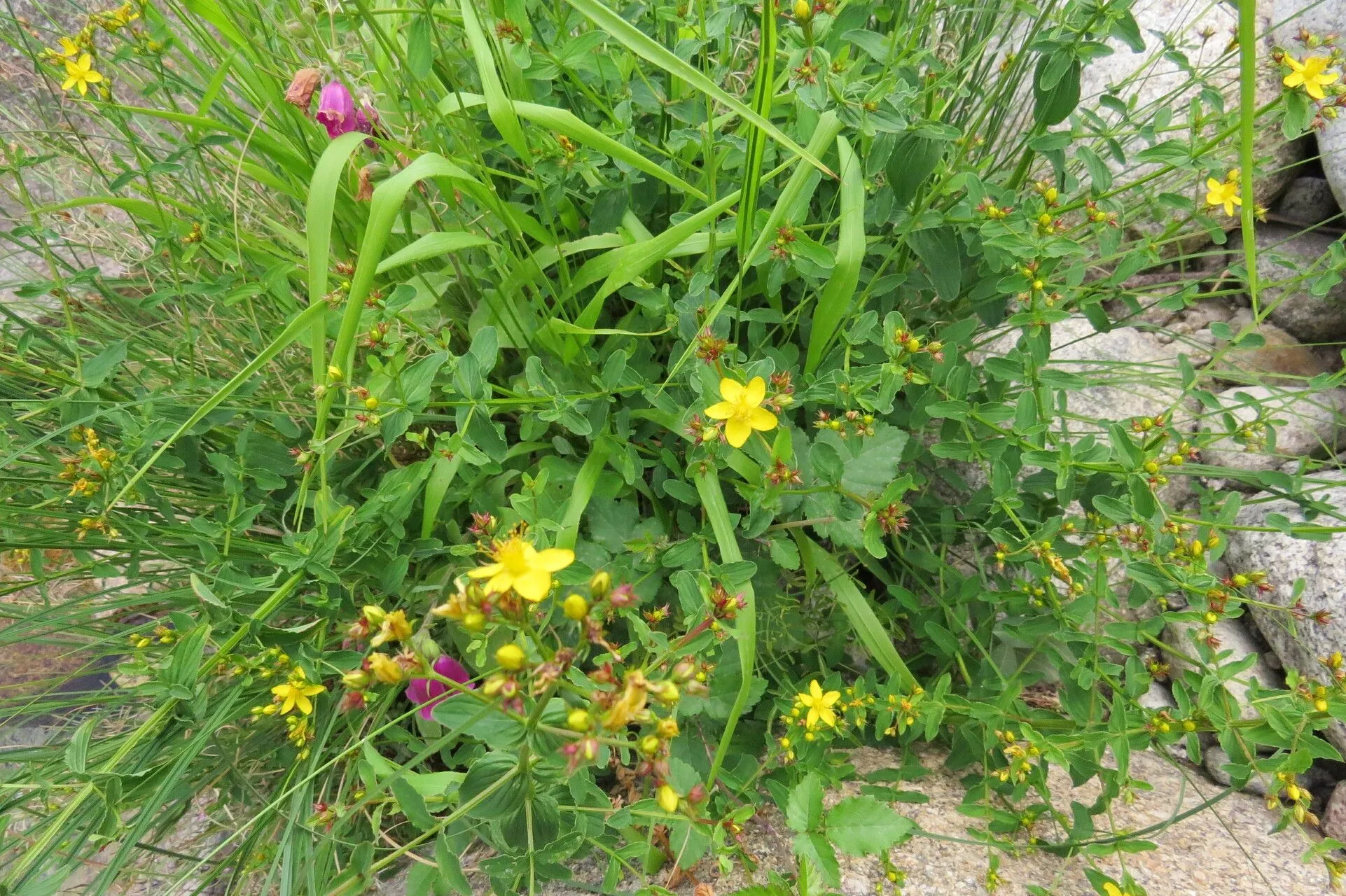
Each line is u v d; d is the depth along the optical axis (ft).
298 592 1.23
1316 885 1.13
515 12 1.11
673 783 1.08
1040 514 1.30
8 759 1.15
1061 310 1.09
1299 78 1.02
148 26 1.34
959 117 1.52
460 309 1.40
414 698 1.17
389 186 0.97
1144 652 1.45
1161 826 1.04
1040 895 1.07
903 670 1.19
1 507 1.14
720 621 0.94
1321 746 0.97
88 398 1.16
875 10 1.20
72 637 1.53
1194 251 1.80
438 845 0.95
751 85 1.46
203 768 1.24
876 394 1.15
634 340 1.27
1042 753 1.07
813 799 0.97
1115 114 1.75
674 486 1.17
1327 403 1.58
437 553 1.28
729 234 1.20
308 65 1.31
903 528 1.18
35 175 1.88
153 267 1.50
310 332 1.24
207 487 1.35
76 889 1.29
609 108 1.25
